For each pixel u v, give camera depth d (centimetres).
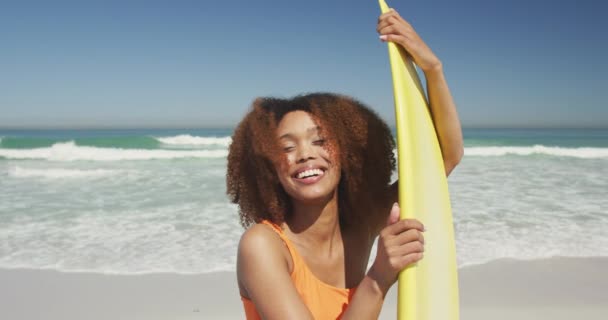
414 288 153
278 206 187
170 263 689
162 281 629
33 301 575
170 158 2070
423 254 161
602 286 609
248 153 191
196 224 891
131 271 661
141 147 2806
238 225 881
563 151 2370
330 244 199
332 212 195
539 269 663
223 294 594
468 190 1254
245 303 180
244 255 166
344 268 204
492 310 548
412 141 168
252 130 184
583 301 570
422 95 183
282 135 180
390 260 145
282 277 162
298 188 179
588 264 681
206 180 1450
